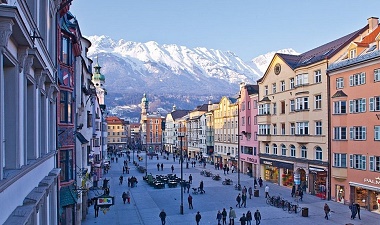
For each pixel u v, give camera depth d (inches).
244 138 2375.7
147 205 1411.2
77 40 859.4
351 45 1379.2
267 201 1433.3
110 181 2118.6
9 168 296.7
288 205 1274.6
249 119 2299.5
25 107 340.8
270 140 1945.1
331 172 1440.7
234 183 1975.9
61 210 698.8
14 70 298.2
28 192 355.3
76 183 873.5
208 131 3213.6
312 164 1555.1
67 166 755.4
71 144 782.5
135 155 4424.2
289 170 1803.6
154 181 1921.8
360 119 1291.8
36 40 379.9
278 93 1856.5
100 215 1234.6
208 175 2290.8
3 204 250.1
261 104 2026.3
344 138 1380.4
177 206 1390.3
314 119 1550.2
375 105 1224.8
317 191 1555.1
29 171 359.6
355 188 1334.9
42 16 485.1
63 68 747.4
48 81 496.4
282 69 1813.5
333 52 1465.3
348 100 1358.3
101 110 2288.4
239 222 1136.8
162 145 5792.3
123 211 1301.7
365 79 1273.4
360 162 1289.4
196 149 3722.9
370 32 1419.8
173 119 4982.8
